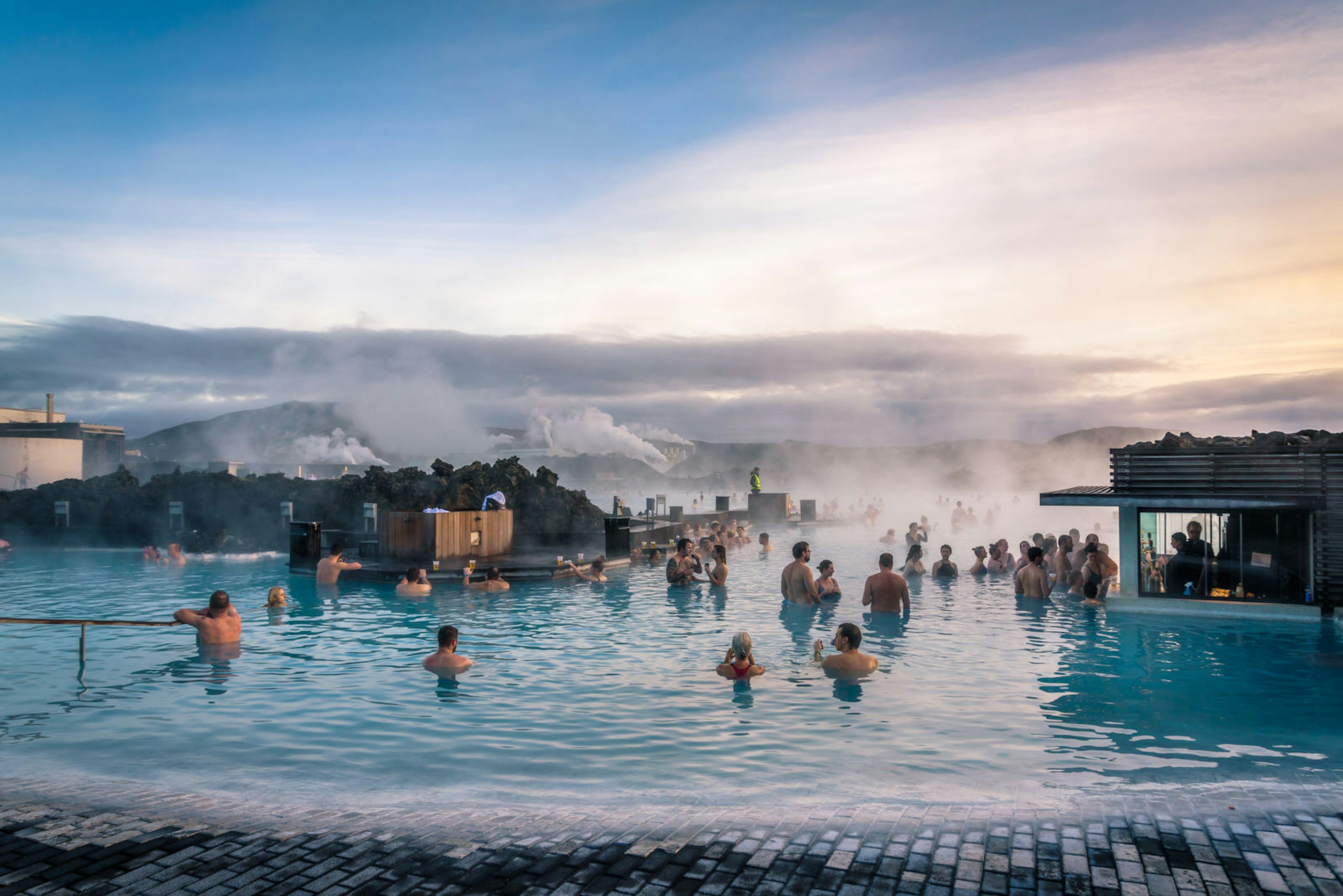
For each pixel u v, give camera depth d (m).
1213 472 13.15
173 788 5.85
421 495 26.70
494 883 4.16
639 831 4.83
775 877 4.17
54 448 41.06
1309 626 12.11
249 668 9.98
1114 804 5.11
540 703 8.26
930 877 4.13
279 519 26.48
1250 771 6.05
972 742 6.84
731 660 9.48
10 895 4.03
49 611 14.45
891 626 12.44
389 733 7.26
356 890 4.10
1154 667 9.61
